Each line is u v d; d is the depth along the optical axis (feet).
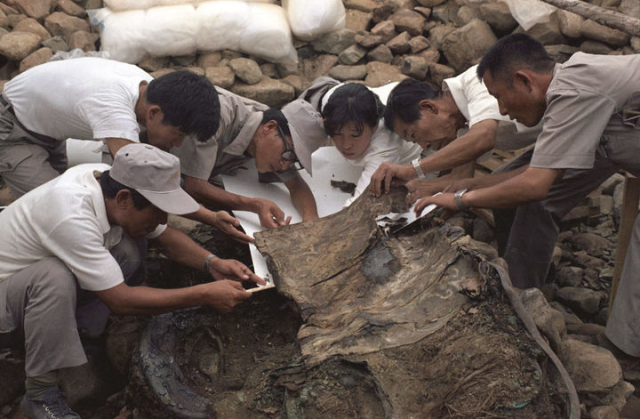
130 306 7.65
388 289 7.63
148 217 7.74
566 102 7.72
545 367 6.55
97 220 7.55
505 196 8.18
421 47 14.57
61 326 7.45
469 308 6.95
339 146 9.87
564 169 8.10
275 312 8.50
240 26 13.76
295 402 6.61
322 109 10.32
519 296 7.48
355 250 8.27
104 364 8.94
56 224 7.34
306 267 8.23
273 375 6.96
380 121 10.16
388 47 14.73
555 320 7.93
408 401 6.34
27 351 7.57
